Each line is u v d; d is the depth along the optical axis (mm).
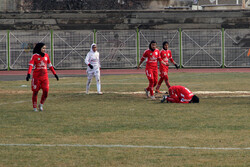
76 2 166375
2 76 97750
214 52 123625
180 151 23922
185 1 171000
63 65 122375
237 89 60531
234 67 123750
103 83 75062
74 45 122438
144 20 126625
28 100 49625
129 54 123438
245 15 126250
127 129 30719
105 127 31562
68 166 21078
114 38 123125
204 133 28969
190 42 123562
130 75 98188
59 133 29344
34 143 26172
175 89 46000
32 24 124625
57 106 43938
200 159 22172
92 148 24766
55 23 124875
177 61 123750
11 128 31281
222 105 43469
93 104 45375
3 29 124625
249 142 26047
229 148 24500
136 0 168875
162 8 169375
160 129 30609
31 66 39719
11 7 162375
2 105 44938
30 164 21438
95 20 125750
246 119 34688
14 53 121438
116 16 126938
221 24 126125
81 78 88750
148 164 21297
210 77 87188
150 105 44125
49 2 165625
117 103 46156
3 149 24594
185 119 34906
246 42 123438
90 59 55969
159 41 123625
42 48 40094
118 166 21000
